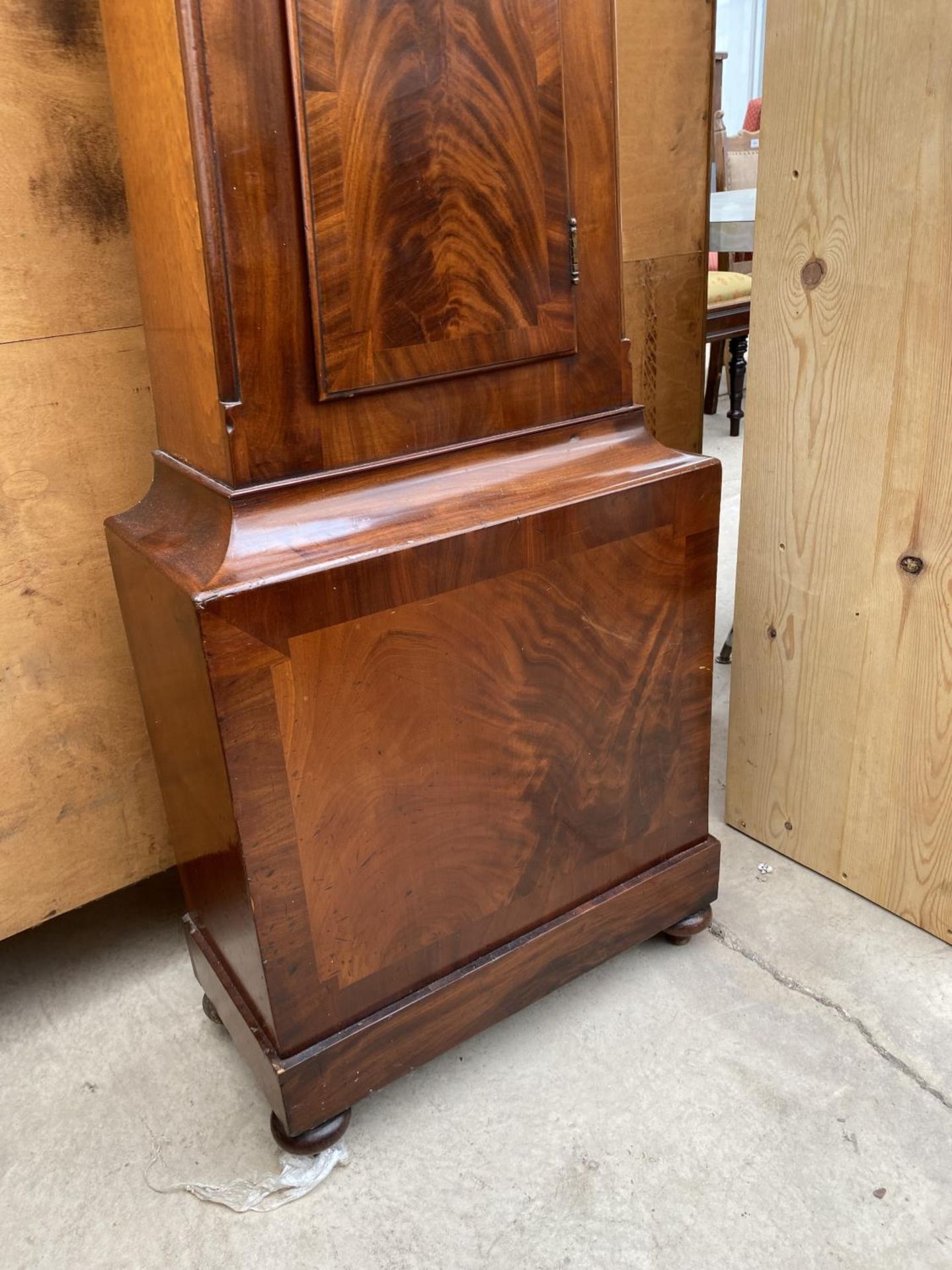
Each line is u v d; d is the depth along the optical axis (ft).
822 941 4.10
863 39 3.25
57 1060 3.77
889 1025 3.68
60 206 3.19
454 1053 3.68
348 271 2.61
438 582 2.83
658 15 4.42
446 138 2.67
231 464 2.62
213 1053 3.77
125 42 2.54
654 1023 3.76
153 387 3.04
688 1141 3.30
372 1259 3.00
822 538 3.95
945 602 3.59
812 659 4.17
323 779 2.82
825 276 3.62
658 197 4.79
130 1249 3.07
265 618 2.56
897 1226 3.01
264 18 2.33
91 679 3.71
